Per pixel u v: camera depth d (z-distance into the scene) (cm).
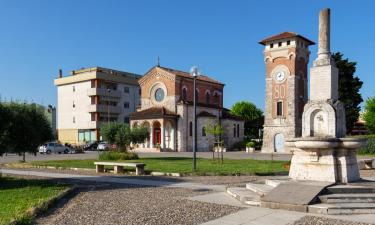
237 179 2005
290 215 1095
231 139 6550
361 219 1043
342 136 1476
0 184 1784
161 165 2822
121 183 1850
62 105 8162
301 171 1438
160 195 1461
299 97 5519
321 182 1347
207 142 6197
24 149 1858
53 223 1005
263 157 4134
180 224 994
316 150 1389
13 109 1822
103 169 2512
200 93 6562
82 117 7831
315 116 1488
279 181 1427
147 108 6344
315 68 1513
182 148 5891
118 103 8025
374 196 1213
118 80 7950
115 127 3816
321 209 1118
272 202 1202
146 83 6406
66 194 1480
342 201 1186
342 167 1374
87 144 6869
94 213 1127
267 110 5612
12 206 1188
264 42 5675
